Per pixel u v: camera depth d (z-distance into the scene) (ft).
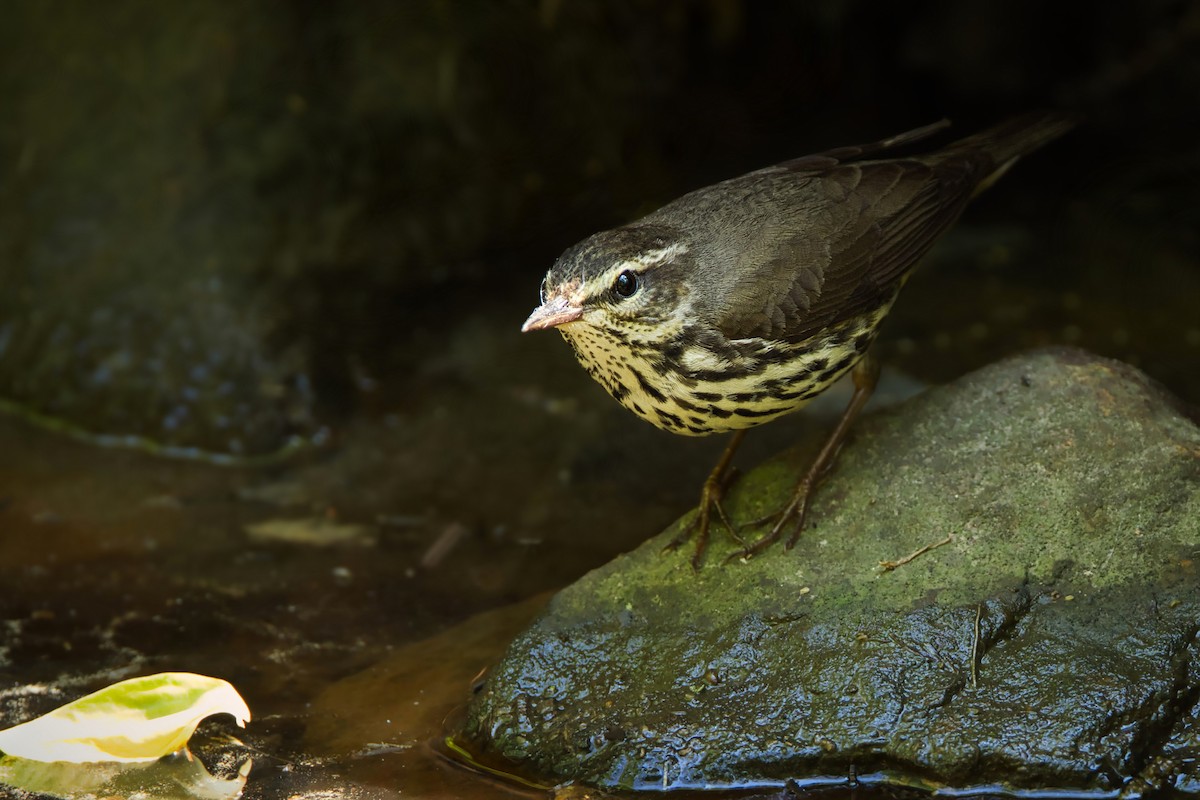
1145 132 55.57
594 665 27.48
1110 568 26.48
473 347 47.96
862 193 30.01
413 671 30.09
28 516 38.55
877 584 27.20
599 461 41.14
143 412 43.62
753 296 27.73
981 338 46.39
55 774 26.18
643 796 25.40
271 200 46.32
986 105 57.26
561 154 51.70
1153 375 42.86
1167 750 24.13
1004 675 25.27
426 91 48.32
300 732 27.84
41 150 46.50
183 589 34.58
